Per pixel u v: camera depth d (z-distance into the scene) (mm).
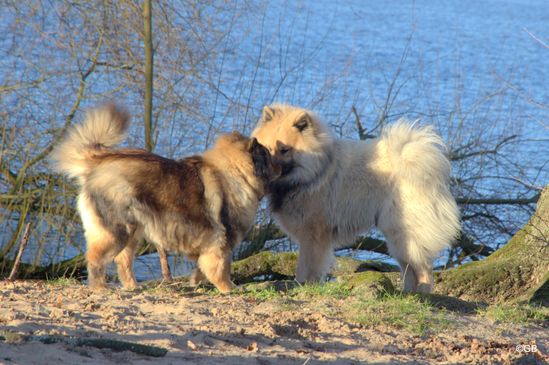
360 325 6375
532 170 16609
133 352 4855
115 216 6969
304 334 5871
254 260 11344
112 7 12570
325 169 8711
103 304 6355
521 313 7398
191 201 7156
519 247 10430
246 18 14367
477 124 15227
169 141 12805
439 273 9961
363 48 40125
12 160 12047
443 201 8641
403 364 5316
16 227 12492
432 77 26922
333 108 16328
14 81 12180
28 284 7488
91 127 7230
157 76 12891
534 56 47375
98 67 12664
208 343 5336
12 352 4496
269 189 8156
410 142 8625
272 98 15273
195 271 8227
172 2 12984
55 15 12633
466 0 140250
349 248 13781
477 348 6031
